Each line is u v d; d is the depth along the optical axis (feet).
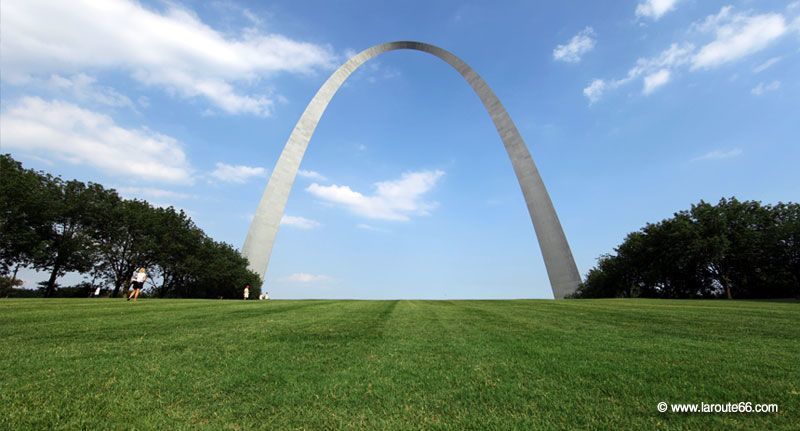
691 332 28.76
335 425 11.32
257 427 11.15
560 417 11.91
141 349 20.51
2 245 124.16
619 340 24.95
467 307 56.59
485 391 14.23
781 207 138.51
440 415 12.06
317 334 26.63
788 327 31.65
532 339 25.29
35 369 16.29
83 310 40.50
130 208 156.15
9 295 136.46
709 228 133.69
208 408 12.48
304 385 14.76
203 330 27.58
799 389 14.35
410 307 56.13
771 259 133.39
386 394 13.87
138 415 11.85
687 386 14.76
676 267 139.44
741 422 11.53
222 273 152.05
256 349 21.09
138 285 66.23
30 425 10.98
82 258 145.07
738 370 17.02
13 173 125.49
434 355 20.08
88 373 15.83
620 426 11.29
